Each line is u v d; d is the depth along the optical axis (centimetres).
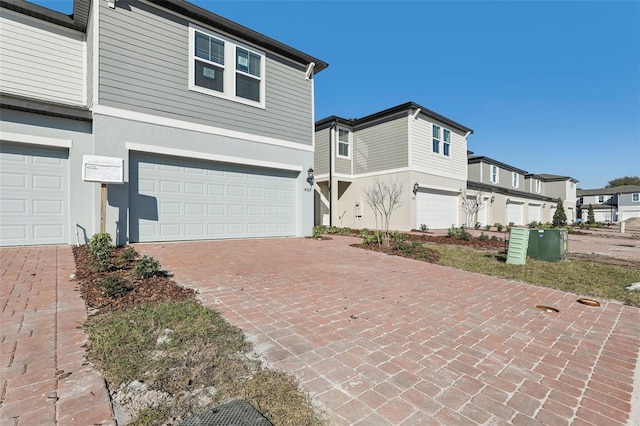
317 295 446
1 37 768
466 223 1892
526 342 312
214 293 432
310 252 810
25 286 417
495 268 683
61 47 841
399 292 479
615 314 405
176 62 838
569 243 1352
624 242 1409
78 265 534
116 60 745
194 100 870
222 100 925
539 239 795
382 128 1617
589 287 536
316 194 1783
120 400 195
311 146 1159
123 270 512
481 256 844
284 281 515
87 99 839
